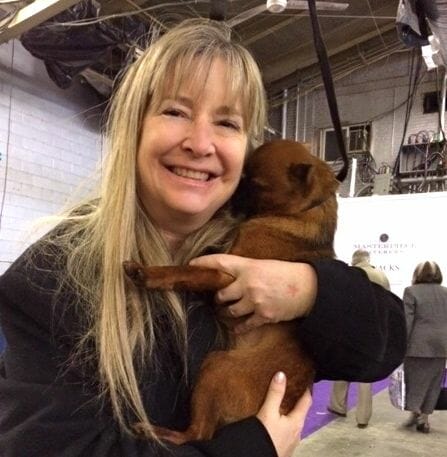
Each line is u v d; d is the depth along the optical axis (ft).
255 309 4.31
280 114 43.19
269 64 38.32
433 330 18.24
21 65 24.21
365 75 41.91
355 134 41.75
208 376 4.33
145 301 4.09
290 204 5.55
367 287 4.46
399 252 27.63
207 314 4.52
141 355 3.91
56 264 3.88
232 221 5.30
